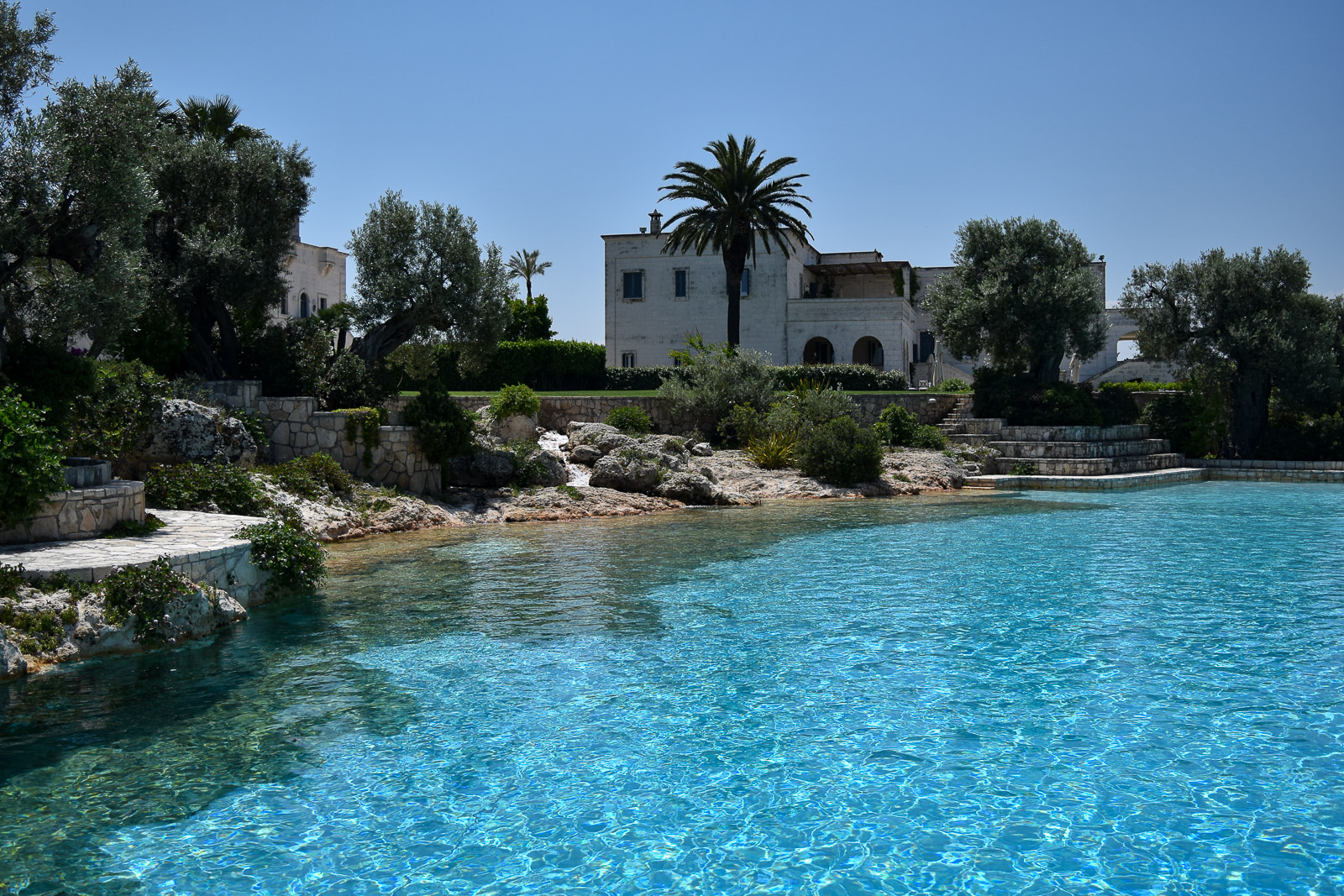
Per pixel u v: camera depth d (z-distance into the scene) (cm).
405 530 1872
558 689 866
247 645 1004
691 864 546
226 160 2155
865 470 2670
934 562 1541
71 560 988
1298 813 604
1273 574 1434
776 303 4666
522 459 2314
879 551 1648
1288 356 3362
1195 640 1037
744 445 3058
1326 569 1480
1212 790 641
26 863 543
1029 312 3381
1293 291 3475
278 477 1788
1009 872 534
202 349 2175
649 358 4778
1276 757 696
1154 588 1327
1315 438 3462
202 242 2036
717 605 1215
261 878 528
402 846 568
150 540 1158
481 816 608
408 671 916
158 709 802
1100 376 5084
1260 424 3591
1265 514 2219
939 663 947
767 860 550
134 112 1396
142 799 630
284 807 620
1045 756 703
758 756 707
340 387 2223
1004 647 1009
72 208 1325
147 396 1694
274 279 2202
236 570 1148
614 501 2222
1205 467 3459
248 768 683
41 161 1234
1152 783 653
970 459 3117
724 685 875
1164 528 1959
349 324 2384
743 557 1580
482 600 1230
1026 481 2919
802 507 2341
